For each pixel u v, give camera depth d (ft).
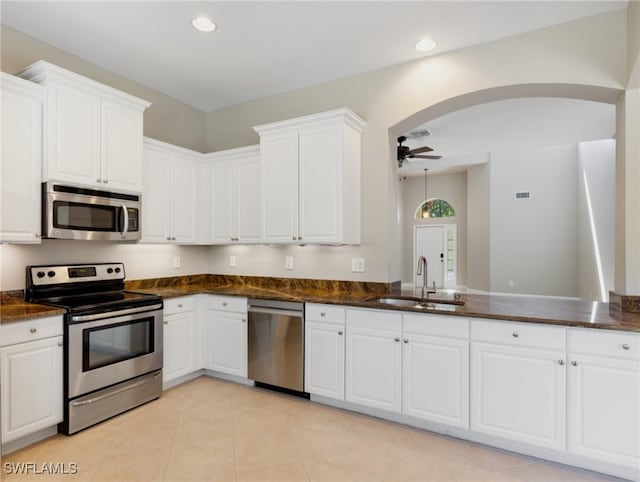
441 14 8.03
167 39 9.09
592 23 8.12
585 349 6.64
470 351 7.62
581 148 22.02
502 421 7.32
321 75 11.00
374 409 8.93
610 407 6.46
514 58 8.83
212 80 11.37
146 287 11.66
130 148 9.87
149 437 7.82
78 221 8.65
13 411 6.95
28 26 8.52
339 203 9.71
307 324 9.63
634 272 7.68
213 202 12.59
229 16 8.14
